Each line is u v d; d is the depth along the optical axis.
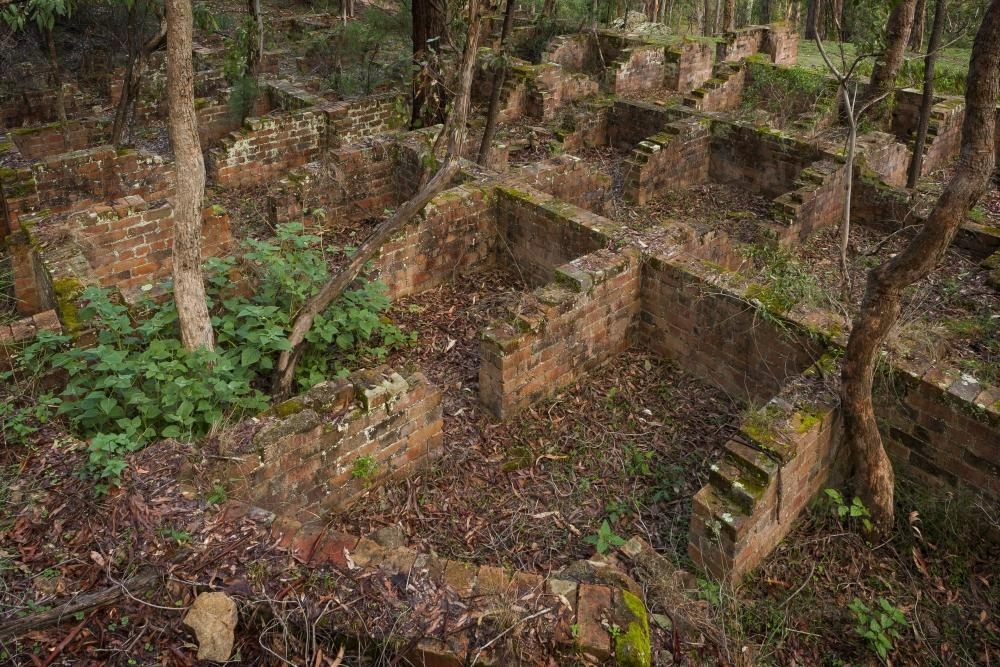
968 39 18.39
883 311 6.06
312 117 15.13
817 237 12.34
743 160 14.12
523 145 15.71
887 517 6.84
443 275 10.90
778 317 7.84
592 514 7.18
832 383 7.01
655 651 4.85
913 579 6.52
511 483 7.49
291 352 8.10
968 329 8.95
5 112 16.77
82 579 4.79
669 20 28.80
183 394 6.68
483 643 4.46
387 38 21.98
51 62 14.79
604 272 8.61
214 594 4.54
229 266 8.66
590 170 13.56
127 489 5.42
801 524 7.02
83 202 12.23
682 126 13.91
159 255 10.38
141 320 8.23
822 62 21.81
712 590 5.97
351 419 6.53
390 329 9.45
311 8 28.22
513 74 17.17
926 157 14.76
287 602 4.63
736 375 8.55
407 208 7.87
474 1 7.55
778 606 6.23
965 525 6.79
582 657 4.47
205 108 16.09
